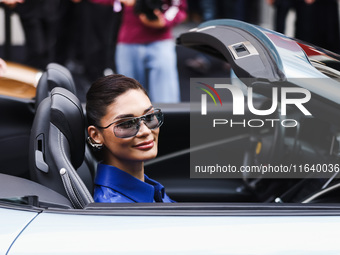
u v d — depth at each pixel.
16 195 1.57
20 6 6.00
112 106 1.78
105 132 1.80
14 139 3.04
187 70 8.07
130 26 5.33
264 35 1.94
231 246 1.41
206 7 7.23
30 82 3.75
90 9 6.00
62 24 6.13
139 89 1.82
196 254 1.39
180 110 3.01
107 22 6.02
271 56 1.83
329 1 7.31
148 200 1.89
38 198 1.58
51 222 1.48
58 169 1.74
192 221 1.48
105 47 6.10
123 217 1.50
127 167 1.86
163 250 1.40
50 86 2.24
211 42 2.07
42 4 6.02
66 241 1.41
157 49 5.36
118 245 1.40
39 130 1.80
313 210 1.56
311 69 1.80
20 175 3.08
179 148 3.03
